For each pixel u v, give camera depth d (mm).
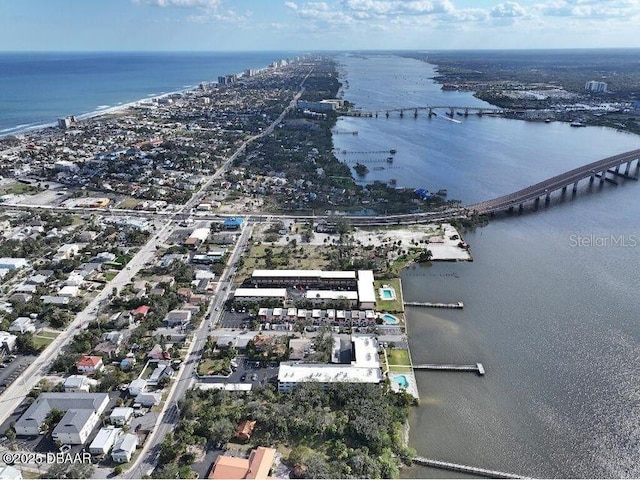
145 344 168625
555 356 168750
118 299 195125
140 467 121750
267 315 185625
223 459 118375
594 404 147375
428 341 176875
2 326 174625
